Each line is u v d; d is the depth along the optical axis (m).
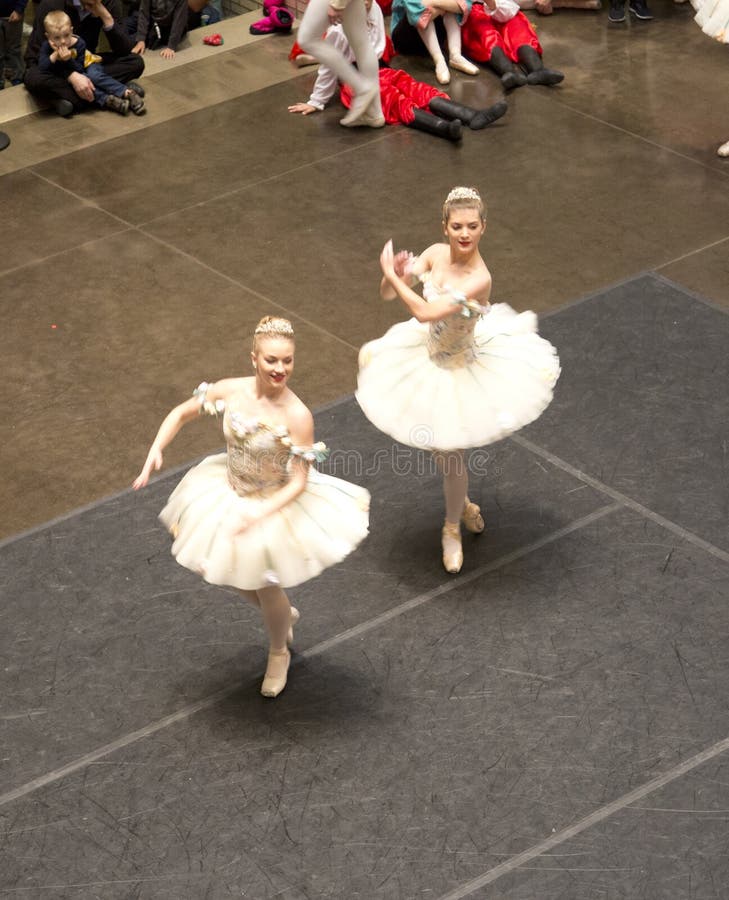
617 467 7.46
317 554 5.55
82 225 10.09
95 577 6.80
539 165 10.73
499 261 9.52
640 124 11.28
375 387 6.46
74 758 5.84
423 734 5.89
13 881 5.30
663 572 6.73
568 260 9.51
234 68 12.35
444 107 11.29
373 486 7.38
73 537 7.08
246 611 6.59
